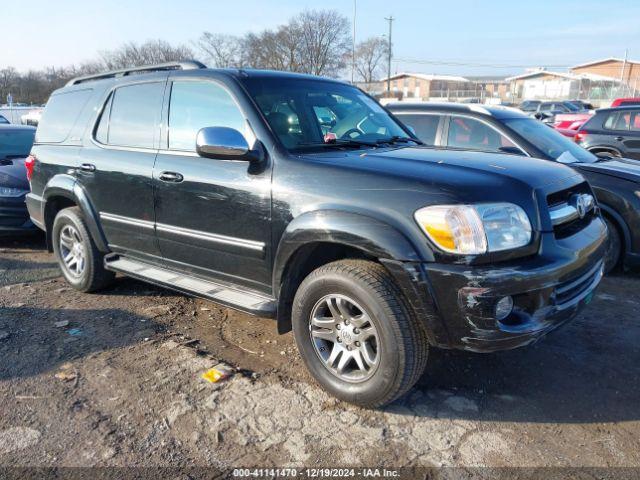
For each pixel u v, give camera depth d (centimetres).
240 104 345
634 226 505
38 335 393
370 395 289
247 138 337
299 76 400
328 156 321
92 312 439
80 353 364
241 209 329
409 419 291
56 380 329
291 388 322
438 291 260
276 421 289
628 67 6825
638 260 510
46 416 292
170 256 393
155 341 384
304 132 348
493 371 342
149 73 417
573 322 415
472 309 255
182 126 379
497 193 271
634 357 360
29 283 515
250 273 339
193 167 357
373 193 279
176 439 274
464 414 296
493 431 281
